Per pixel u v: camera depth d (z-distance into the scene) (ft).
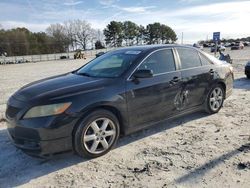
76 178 11.92
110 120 13.83
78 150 12.96
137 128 15.17
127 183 11.39
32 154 12.51
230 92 21.48
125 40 350.23
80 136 12.84
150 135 16.43
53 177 12.05
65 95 12.79
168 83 16.20
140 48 16.99
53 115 12.21
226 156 13.44
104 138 13.74
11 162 13.44
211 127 17.56
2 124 19.38
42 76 58.44
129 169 12.52
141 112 15.08
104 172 12.33
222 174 11.83
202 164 12.74
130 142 15.47
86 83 14.07
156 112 15.84
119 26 335.67
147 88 15.15
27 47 285.43
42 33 318.04
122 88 14.21
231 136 16.01
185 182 11.32
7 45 276.62
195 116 19.79
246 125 17.79
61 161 13.42
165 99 16.16
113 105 13.75
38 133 12.06
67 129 12.50
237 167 12.36
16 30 296.71
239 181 11.26
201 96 18.69
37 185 11.50
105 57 17.61
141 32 370.32
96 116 13.28
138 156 13.75
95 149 13.48
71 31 320.70
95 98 13.15
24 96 13.35
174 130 17.16
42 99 12.54
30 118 12.26
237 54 120.57
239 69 52.65
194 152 14.01
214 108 20.03
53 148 12.35
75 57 177.37
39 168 12.84
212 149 14.30
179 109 17.21
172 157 13.53
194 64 18.42
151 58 15.98
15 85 42.91
